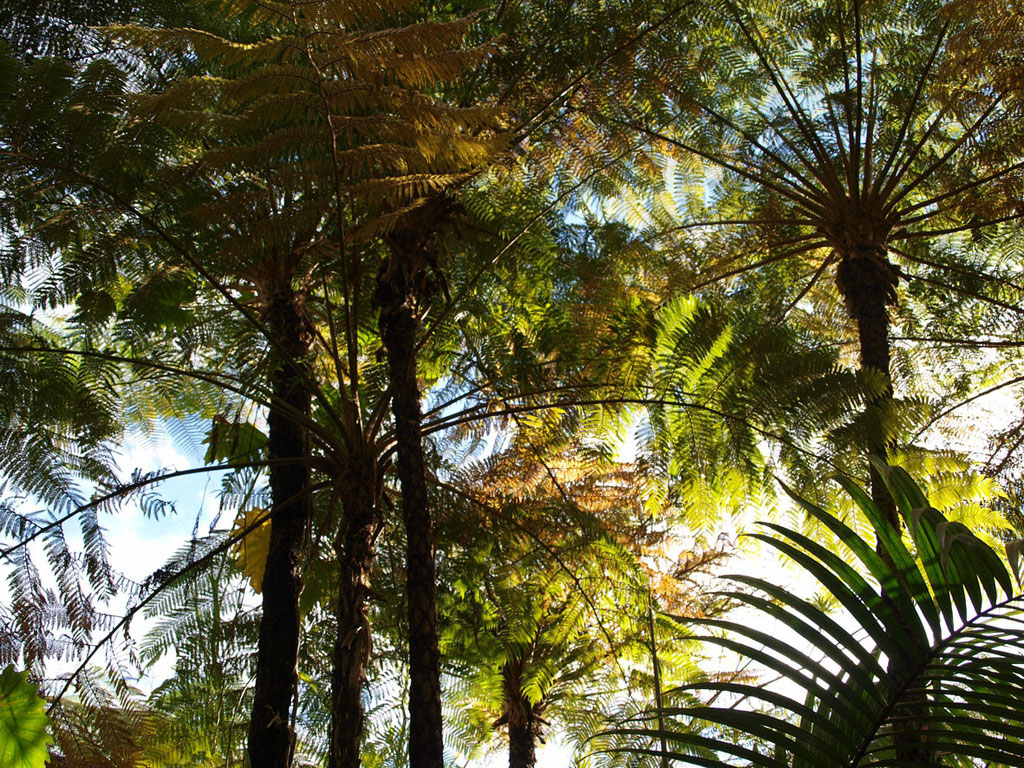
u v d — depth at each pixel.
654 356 4.72
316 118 2.97
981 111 5.23
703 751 4.52
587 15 4.79
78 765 3.35
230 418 4.93
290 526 3.77
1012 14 4.55
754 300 6.79
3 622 3.44
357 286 3.80
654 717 1.75
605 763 6.39
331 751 3.02
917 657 1.62
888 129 5.92
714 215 6.67
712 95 6.01
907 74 5.89
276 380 3.98
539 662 6.48
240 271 4.12
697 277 6.22
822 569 1.75
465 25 2.68
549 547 5.16
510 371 4.80
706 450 4.58
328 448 3.63
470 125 3.02
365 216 3.82
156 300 3.80
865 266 5.22
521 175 4.95
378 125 2.86
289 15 2.62
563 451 5.58
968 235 6.42
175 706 4.85
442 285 3.95
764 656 1.70
